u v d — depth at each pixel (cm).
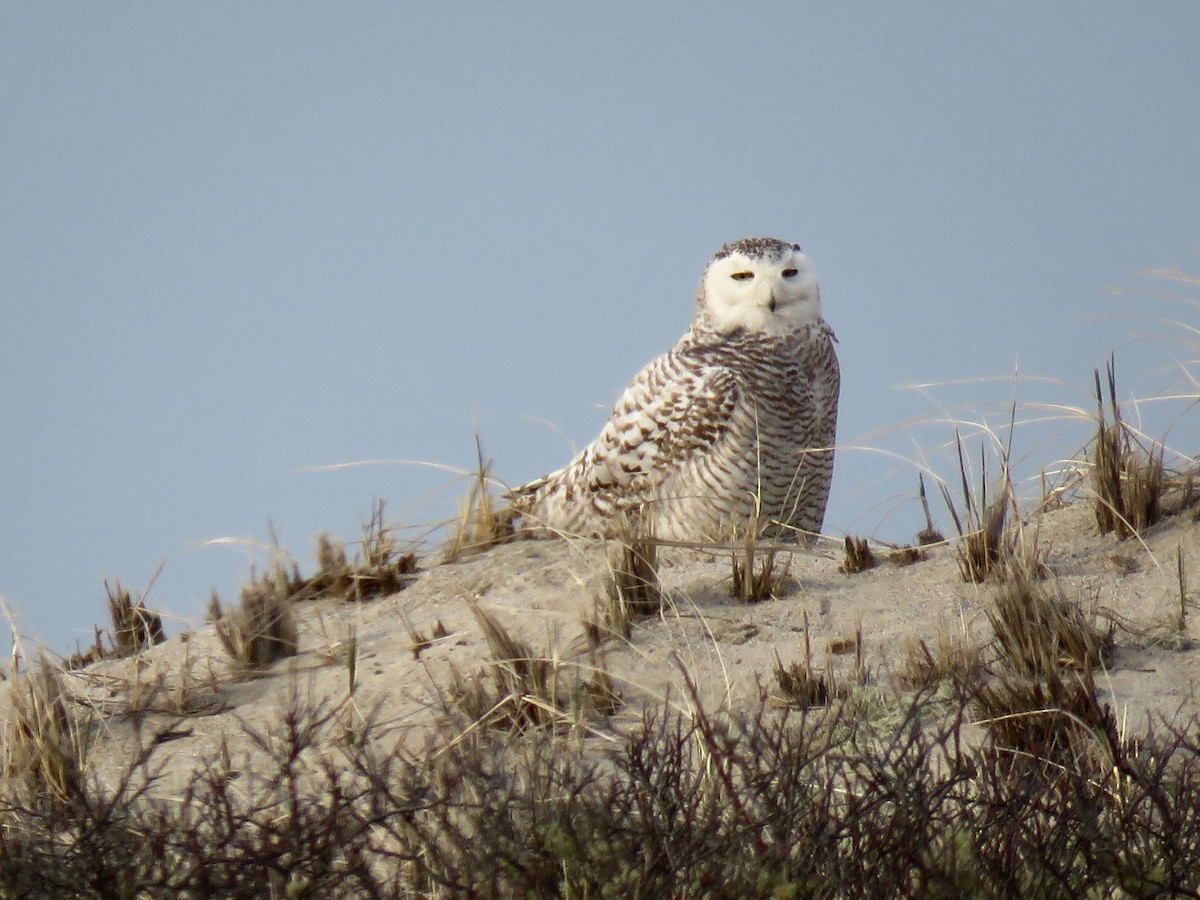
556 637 1071
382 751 891
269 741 871
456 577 1321
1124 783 662
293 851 628
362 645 1154
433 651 1105
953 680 868
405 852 645
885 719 846
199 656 1167
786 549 1264
